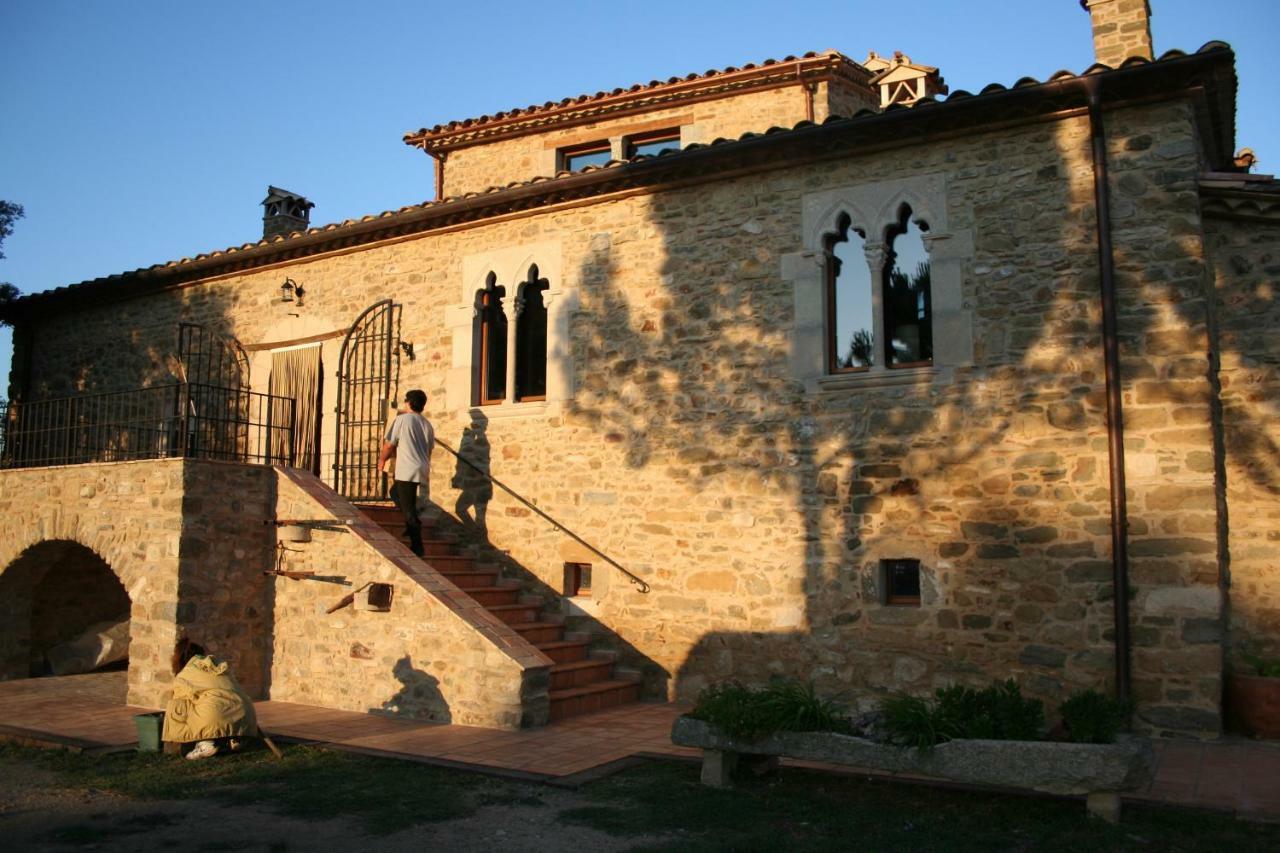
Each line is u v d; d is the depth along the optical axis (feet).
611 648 33.50
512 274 37.24
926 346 30.07
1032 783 18.29
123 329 47.91
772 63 44.11
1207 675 25.17
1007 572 27.78
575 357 35.50
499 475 36.55
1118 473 26.40
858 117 29.71
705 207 33.65
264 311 43.65
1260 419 28.27
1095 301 27.45
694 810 19.51
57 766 23.54
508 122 49.11
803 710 20.62
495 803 20.16
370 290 40.73
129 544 33.09
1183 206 26.71
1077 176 28.12
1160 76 26.53
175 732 24.43
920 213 29.99
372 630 30.78
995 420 28.40
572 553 34.68
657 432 33.55
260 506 33.86
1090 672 26.43
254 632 33.27
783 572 30.89
